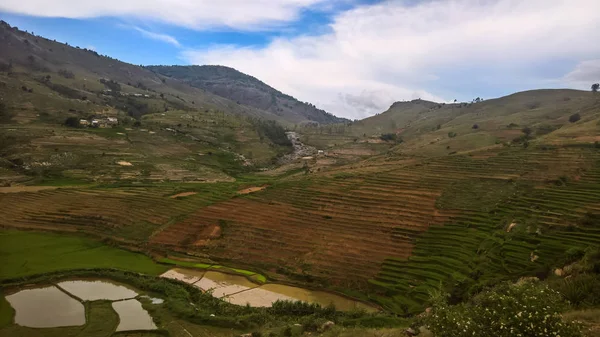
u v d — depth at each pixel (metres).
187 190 103.31
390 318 37.91
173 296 46.47
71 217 83.06
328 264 59.81
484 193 79.44
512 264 50.72
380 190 89.25
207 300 46.72
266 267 61.38
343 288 53.47
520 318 13.92
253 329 36.81
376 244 64.88
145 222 80.62
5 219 81.00
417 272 54.34
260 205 87.12
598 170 80.81
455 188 85.06
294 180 107.25
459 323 15.15
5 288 47.75
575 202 67.00
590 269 33.34
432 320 17.58
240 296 50.81
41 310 41.78
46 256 61.75
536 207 67.44
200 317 39.22
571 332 13.76
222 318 38.81
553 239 55.25
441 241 62.53
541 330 13.52
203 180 137.00
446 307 18.12
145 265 61.75
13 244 67.06
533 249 53.69
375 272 56.19
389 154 167.25
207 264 63.53
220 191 101.38
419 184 90.69
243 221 78.62
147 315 40.66
